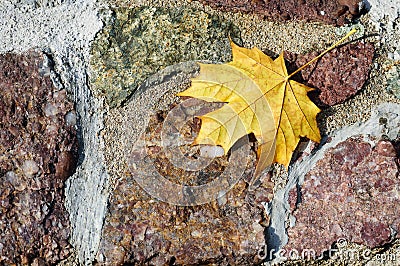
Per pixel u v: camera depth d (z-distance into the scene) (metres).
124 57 0.70
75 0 0.70
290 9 0.71
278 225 0.70
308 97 0.70
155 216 0.68
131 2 0.71
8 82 0.68
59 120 0.68
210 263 0.68
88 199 0.69
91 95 0.69
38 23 0.69
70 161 0.68
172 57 0.70
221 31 0.71
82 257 0.68
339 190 0.71
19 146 0.67
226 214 0.69
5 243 0.66
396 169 0.71
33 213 0.67
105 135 0.69
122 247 0.67
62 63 0.69
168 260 0.68
